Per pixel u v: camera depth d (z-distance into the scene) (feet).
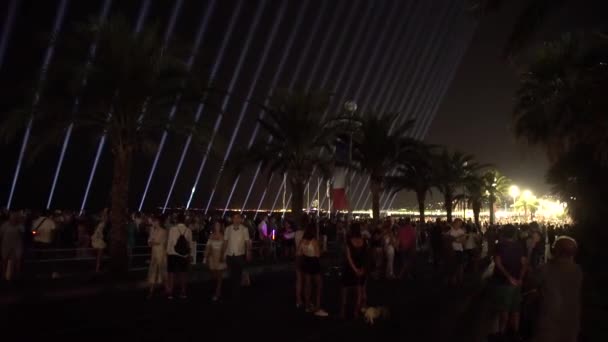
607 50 40.16
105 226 49.49
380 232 50.31
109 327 25.80
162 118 47.85
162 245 35.45
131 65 43.96
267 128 70.54
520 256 24.58
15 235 38.19
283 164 70.59
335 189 66.23
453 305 34.53
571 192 50.60
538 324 14.44
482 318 29.86
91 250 46.57
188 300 34.94
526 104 68.69
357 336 24.77
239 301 34.91
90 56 44.80
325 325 27.25
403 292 40.75
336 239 73.00
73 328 25.39
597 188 47.44
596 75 38.58
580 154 50.19
